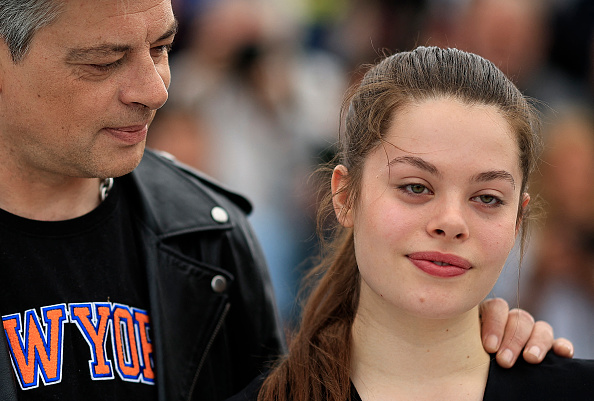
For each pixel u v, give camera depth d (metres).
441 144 2.75
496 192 2.79
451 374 2.92
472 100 2.83
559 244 6.08
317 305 3.29
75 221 3.24
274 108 6.89
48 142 2.99
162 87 2.98
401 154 2.79
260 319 3.78
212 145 6.69
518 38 7.04
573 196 6.20
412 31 7.32
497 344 3.01
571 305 6.02
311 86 7.18
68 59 2.86
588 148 6.29
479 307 3.18
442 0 7.23
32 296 3.11
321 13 7.82
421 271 2.77
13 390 2.94
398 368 2.93
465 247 2.75
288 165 6.82
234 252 3.72
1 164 3.13
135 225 3.49
